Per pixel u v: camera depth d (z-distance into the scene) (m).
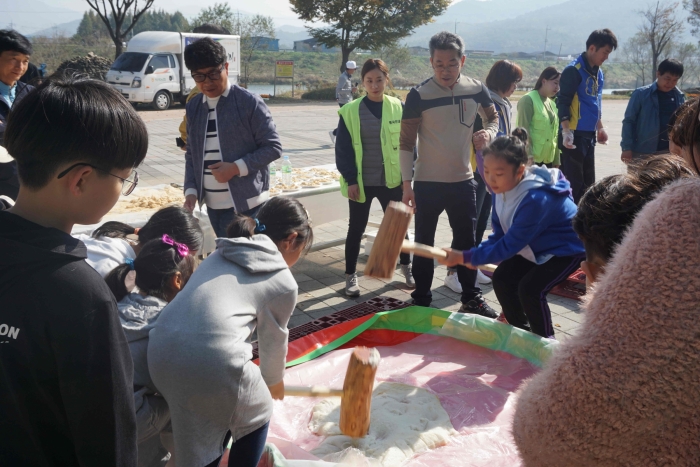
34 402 1.18
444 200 4.30
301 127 17.53
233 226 2.38
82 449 1.21
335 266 5.67
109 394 1.19
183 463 2.06
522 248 3.29
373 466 2.48
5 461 1.21
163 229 2.62
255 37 36.75
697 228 0.96
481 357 3.63
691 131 1.05
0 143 3.47
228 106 3.78
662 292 0.97
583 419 1.05
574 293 4.91
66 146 1.13
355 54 45.47
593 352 1.05
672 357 0.96
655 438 1.01
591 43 5.96
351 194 4.67
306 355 3.60
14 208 1.22
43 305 1.13
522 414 1.20
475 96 4.20
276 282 2.17
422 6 33.84
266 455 2.30
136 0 24.86
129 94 19.59
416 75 62.97
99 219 1.27
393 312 3.99
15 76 3.77
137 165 1.28
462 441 2.80
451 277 5.11
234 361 2.00
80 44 42.75
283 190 5.38
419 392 3.18
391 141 4.66
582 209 1.63
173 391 2.01
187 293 2.11
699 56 54.97
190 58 3.60
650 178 1.51
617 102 33.09
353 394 2.41
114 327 1.20
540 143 5.74
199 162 3.92
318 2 33.34
